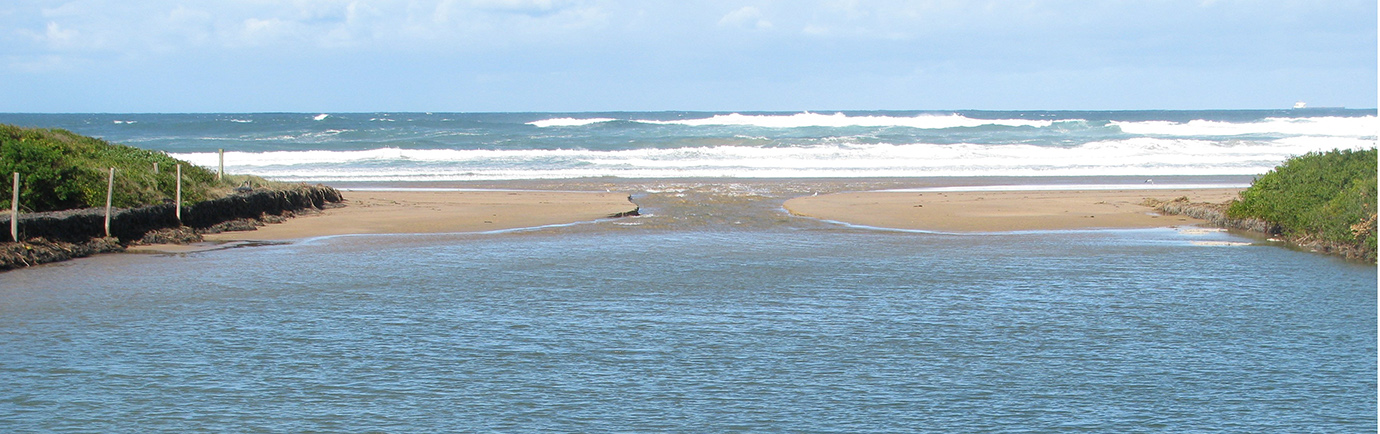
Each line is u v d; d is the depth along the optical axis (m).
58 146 23.77
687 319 13.13
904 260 18.38
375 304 14.05
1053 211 26.84
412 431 8.82
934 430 8.88
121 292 14.83
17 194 17.30
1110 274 16.78
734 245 20.50
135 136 73.00
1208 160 47.91
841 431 8.84
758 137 62.69
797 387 10.09
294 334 12.21
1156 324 12.86
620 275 16.59
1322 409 9.46
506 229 23.09
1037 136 68.69
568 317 13.22
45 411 9.27
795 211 26.92
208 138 68.88
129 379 10.27
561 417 9.20
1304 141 59.59
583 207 27.56
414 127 87.38
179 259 18.22
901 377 10.45
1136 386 10.16
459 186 35.31
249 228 22.67
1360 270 17.22
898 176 40.62
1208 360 11.11
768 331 12.45
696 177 39.88
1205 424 9.05
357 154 49.78
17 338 11.87
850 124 92.25
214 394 9.81
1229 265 17.80
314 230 22.70
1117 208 27.52
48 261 17.45
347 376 10.44
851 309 13.79
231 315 13.27
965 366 10.86
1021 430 8.88
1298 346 11.73
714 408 9.45
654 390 9.99
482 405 9.52
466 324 12.80
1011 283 15.89
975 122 92.19
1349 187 20.36
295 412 9.30
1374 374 10.59
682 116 180.38
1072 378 10.44
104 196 20.55
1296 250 19.84
